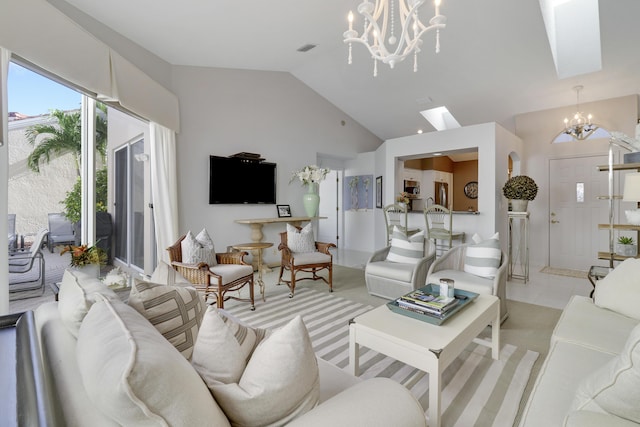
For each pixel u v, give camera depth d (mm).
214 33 3596
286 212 5508
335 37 4148
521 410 1678
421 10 3535
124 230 4016
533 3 3311
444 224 5078
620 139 2930
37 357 941
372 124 6988
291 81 5613
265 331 1300
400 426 831
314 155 6023
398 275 3283
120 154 3910
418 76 4988
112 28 3182
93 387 667
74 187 3107
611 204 2973
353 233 7254
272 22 3545
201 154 4516
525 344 2428
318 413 828
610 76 4285
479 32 3836
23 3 2061
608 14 3354
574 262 5188
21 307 2717
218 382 884
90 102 3184
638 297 1854
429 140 5289
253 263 5051
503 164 4871
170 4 2908
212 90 4621
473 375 2008
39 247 2840
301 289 3947
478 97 5207
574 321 1806
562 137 5301
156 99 3699
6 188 2074
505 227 5055
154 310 1207
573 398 1098
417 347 1579
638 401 869
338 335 2602
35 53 2154
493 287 2613
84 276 1445
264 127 5227
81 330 918
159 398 639
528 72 4414
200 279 2898
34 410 685
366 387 980
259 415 829
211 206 4621
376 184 6648
